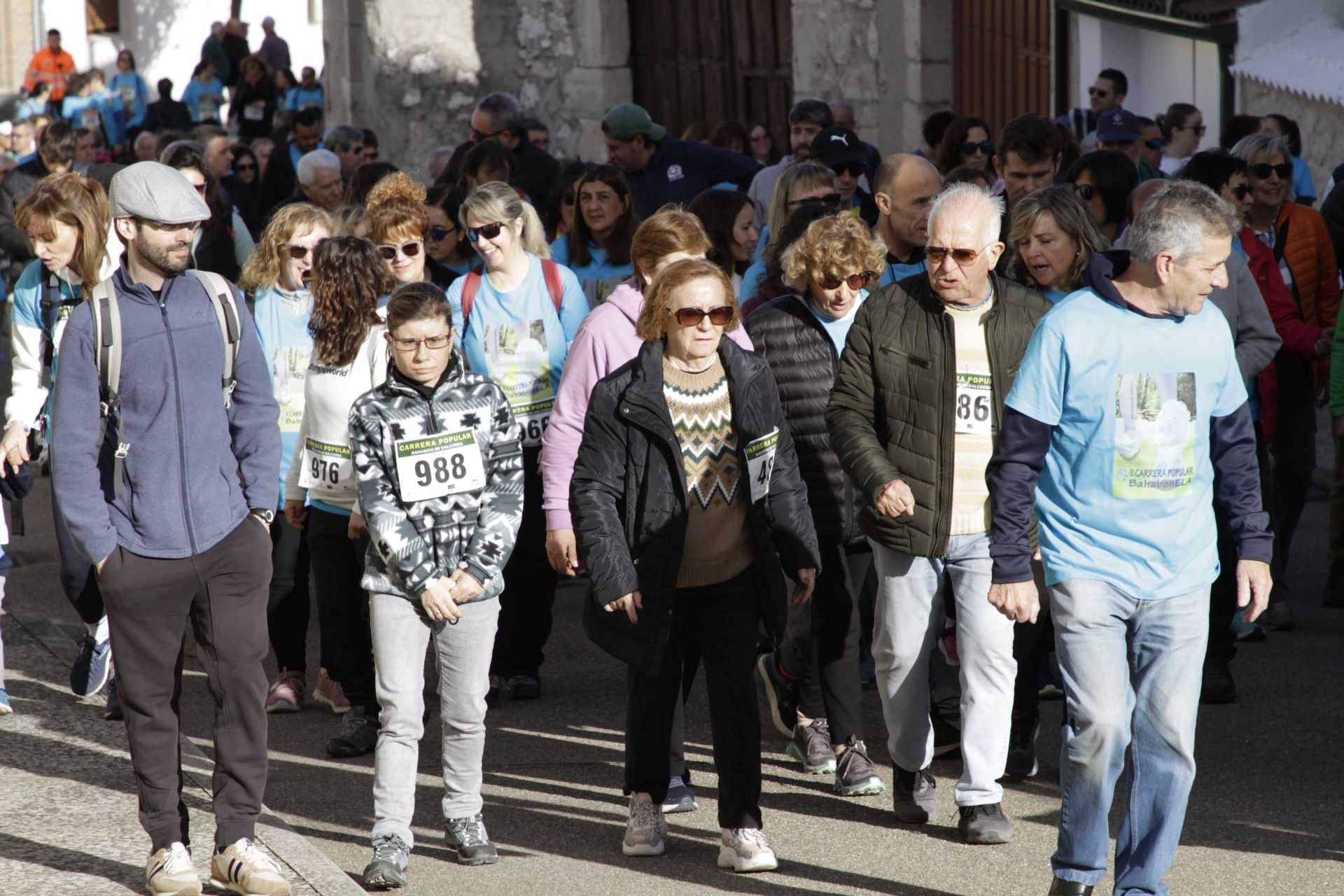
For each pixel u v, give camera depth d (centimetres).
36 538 2697
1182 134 3155
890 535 1357
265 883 1195
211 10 9431
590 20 5244
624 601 1271
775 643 1332
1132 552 1140
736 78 4894
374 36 5447
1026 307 1370
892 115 4172
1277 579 2053
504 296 1780
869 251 1495
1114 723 1134
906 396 1357
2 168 3944
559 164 2944
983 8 3978
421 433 1304
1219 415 1167
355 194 2462
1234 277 1745
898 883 1305
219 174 3512
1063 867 1167
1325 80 3136
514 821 1456
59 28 9062
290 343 1742
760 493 1302
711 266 1280
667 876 1321
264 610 1236
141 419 1184
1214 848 1376
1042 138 1881
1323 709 1744
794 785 1552
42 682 1780
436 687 1902
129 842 1318
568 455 1412
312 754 1655
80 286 1617
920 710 1406
